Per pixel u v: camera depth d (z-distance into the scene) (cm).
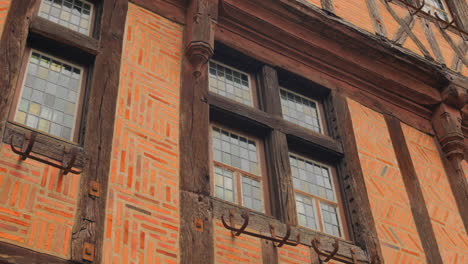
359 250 652
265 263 573
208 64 732
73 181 517
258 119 695
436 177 797
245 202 633
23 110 554
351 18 891
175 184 575
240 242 572
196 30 696
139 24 682
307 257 602
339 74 822
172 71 665
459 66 969
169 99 637
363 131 780
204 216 569
